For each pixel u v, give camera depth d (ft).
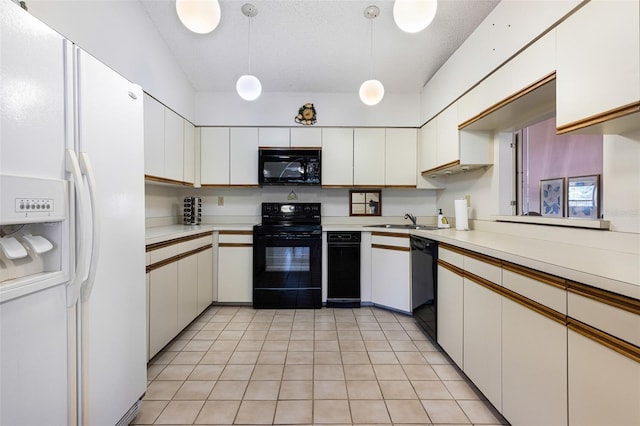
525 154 7.71
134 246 4.58
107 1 5.94
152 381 5.83
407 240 9.40
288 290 10.14
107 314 3.96
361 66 9.36
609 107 3.70
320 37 8.02
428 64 9.21
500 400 4.57
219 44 8.35
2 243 2.75
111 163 4.03
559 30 4.50
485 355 5.00
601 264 3.43
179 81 9.32
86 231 3.41
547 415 3.61
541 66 4.91
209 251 9.85
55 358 3.17
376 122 11.02
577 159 6.74
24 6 3.69
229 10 7.02
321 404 5.16
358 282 10.31
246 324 8.73
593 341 3.01
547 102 5.76
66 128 3.29
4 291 2.61
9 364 2.70
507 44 5.78
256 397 5.35
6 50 2.66
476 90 6.97
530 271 3.92
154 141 7.74
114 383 4.11
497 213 7.80
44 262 3.15
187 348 7.22
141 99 4.79
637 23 3.39
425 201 11.90
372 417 4.84
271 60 9.07
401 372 6.18
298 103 11.00
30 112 2.87
